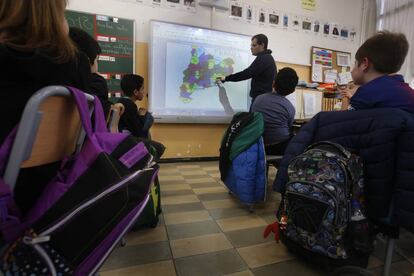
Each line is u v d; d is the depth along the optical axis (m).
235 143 1.79
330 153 1.04
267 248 1.32
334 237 1.00
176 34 3.15
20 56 0.47
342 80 4.12
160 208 1.67
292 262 1.20
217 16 3.39
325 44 4.09
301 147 1.22
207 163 3.33
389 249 1.05
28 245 0.45
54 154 0.57
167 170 2.90
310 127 1.22
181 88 3.24
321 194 1.02
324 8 4.03
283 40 3.80
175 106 3.23
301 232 1.09
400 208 0.92
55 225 0.46
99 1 2.90
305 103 3.67
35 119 0.45
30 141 0.46
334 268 1.05
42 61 0.50
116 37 2.96
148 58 3.07
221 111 3.47
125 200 0.53
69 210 0.48
